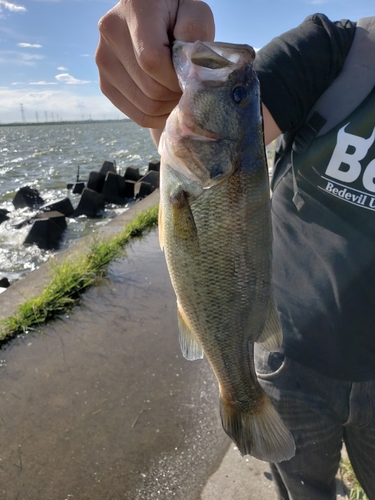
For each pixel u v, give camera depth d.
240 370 0.32
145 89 0.25
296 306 0.34
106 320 0.92
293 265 0.34
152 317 0.93
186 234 0.29
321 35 0.30
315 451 0.35
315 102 0.31
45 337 0.85
